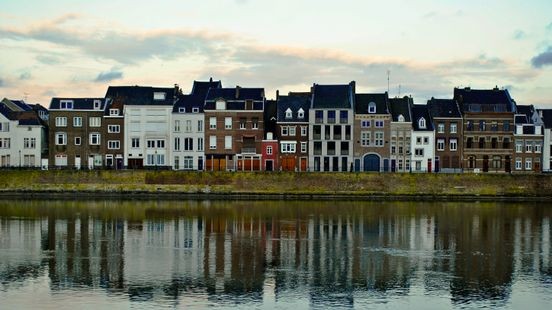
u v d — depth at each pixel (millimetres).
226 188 102250
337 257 51750
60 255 51781
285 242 58250
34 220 71250
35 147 117000
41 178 103000
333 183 102312
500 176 102375
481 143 118875
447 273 46562
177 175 102562
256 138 115250
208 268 47469
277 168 115438
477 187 102188
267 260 50375
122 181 102688
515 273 46812
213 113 115312
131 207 85375
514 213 82000
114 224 68500
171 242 57844
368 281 44094
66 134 116000
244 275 45469
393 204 92688
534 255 53281
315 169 115562
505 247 56812
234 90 117688
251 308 37938
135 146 116375
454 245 57656
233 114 115312
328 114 115375
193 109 116062
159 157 116438
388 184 102188
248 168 115562
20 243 56938
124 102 116500
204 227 66688
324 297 40250
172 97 117875
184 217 74688
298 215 77500
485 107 118812
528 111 125000
